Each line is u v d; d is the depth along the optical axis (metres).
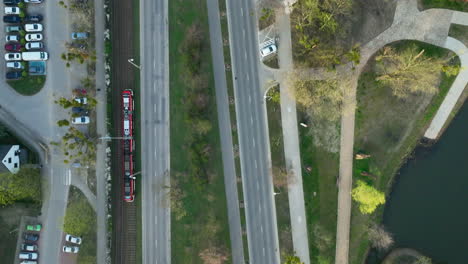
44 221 73.81
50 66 73.88
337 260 72.69
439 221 73.31
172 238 73.38
